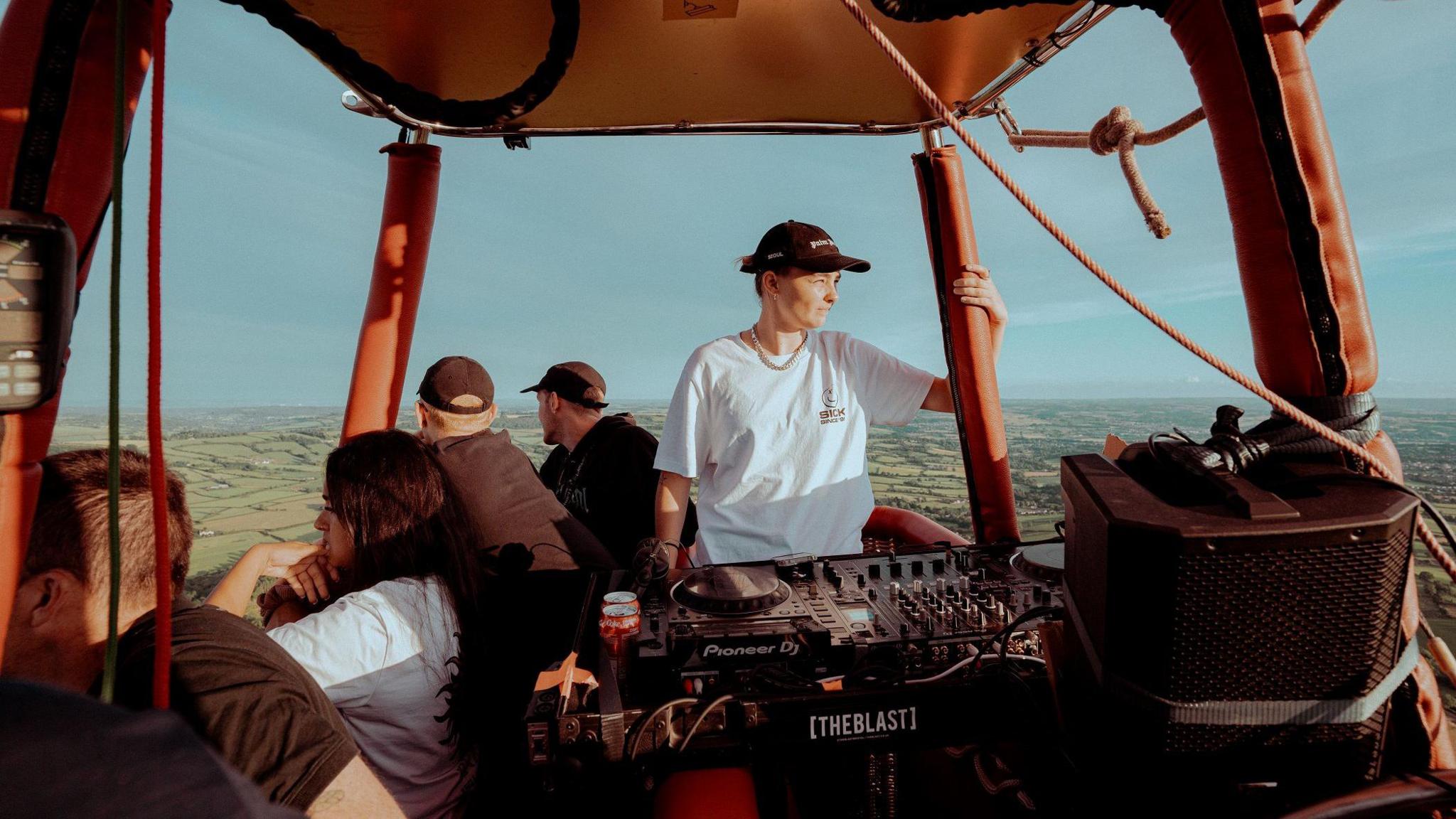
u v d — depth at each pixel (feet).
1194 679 2.90
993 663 4.20
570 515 7.94
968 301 7.55
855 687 4.04
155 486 2.02
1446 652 3.38
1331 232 3.78
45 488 3.08
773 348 7.45
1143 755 3.06
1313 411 3.85
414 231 7.86
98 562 3.11
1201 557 2.76
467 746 5.07
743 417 7.25
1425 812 2.93
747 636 4.31
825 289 6.99
